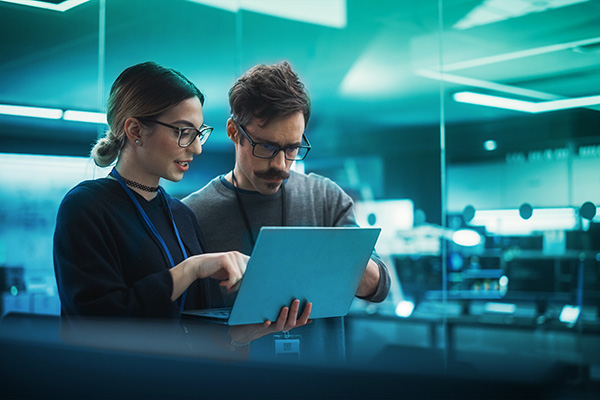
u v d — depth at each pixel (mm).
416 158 6570
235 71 4086
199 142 1115
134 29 3268
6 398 712
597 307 3568
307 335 1023
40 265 3447
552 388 492
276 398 561
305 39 4930
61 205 1033
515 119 4230
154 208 1163
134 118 1060
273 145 1240
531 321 3691
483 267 4336
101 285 945
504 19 4109
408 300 5070
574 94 3869
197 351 672
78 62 3145
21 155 3330
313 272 1003
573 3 3756
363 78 5969
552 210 3934
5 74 3090
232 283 942
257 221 1446
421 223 6398
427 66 5324
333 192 1558
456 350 703
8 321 907
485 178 4406
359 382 531
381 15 4742
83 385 663
